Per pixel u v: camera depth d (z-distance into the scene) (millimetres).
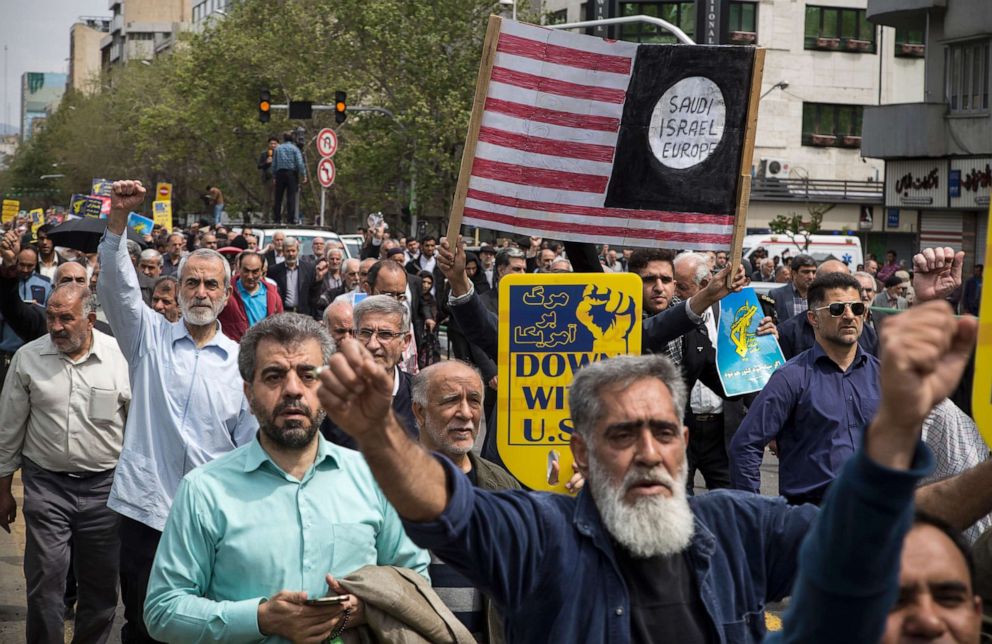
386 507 4812
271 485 4688
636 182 6367
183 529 4613
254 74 55531
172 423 6258
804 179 56312
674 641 3205
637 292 5805
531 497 3270
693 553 3305
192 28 141875
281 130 55344
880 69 60938
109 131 87500
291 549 4621
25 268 14055
